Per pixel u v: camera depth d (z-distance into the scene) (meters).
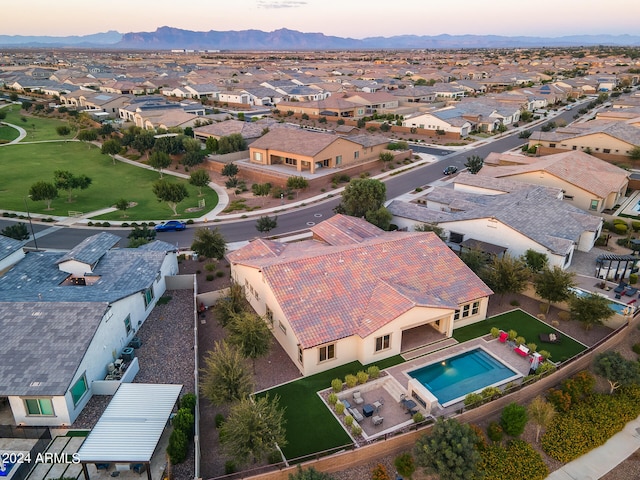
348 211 56.84
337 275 35.19
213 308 40.00
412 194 69.50
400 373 31.33
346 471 24.67
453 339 35.25
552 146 87.38
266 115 139.75
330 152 77.81
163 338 36.06
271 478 23.31
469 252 42.66
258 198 69.81
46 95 163.38
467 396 27.92
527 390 29.55
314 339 30.52
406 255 38.38
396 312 31.95
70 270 40.25
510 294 42.06
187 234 57.00
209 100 160.62
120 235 56.50
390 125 117.94
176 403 28.19
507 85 179.88
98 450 22.77
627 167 77.19
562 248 43.25
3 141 106.62
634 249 49.38
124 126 115.50
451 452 22.28
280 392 29.77
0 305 30.45
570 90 164.00
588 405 29.75
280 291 33.25
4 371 26.56
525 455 25.95
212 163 84.56
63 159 93.81
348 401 29.17
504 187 58.03
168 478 23.38
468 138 106.56
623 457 26.66
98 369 30.20
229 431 23.45
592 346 33.62
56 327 29.22
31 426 26.66
